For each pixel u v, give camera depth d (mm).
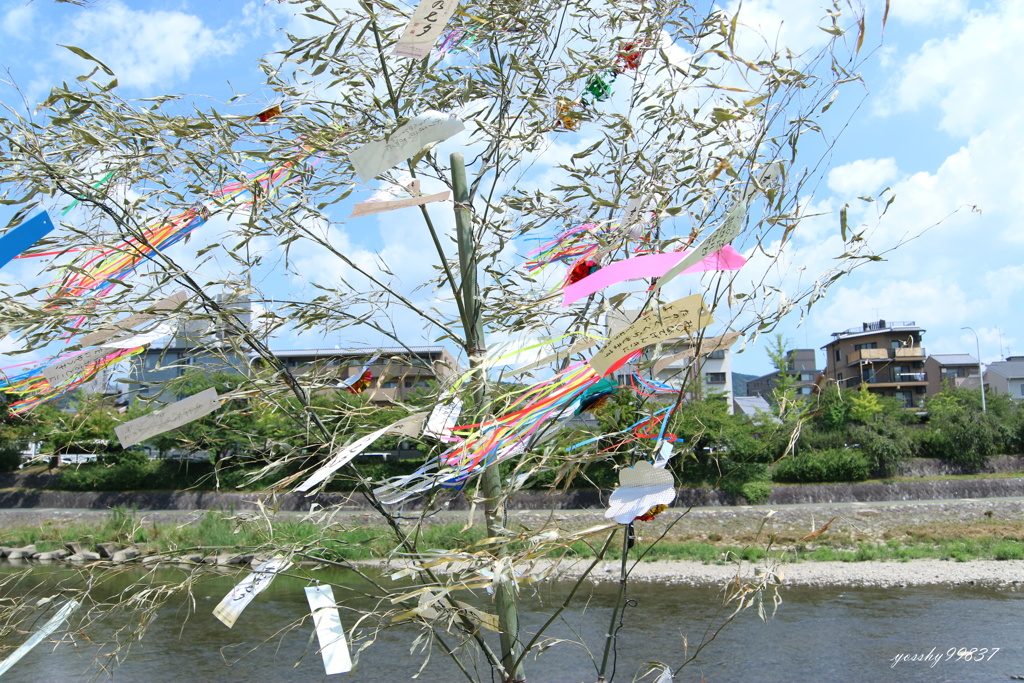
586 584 14188
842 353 43094
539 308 2318
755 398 41906
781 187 1848
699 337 1865
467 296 2383
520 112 2320
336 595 8984
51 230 1762
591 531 1843
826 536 19344
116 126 1817
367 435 1856
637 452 2107
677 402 1993
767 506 21875
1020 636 10578
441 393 1922
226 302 1818
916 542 19516
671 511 20984
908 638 10492
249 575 1773
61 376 1713
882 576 15602
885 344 40844
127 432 1735
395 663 8414
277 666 8594
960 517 21250
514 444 1969
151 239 1921
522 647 2199
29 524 19359
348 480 1962
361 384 2031
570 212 2455
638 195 2205
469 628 1996
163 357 1811
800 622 11453
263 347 1849
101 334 1723
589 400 2041
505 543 1798
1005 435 25641
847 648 9984
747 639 10328
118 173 1840
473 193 2385
